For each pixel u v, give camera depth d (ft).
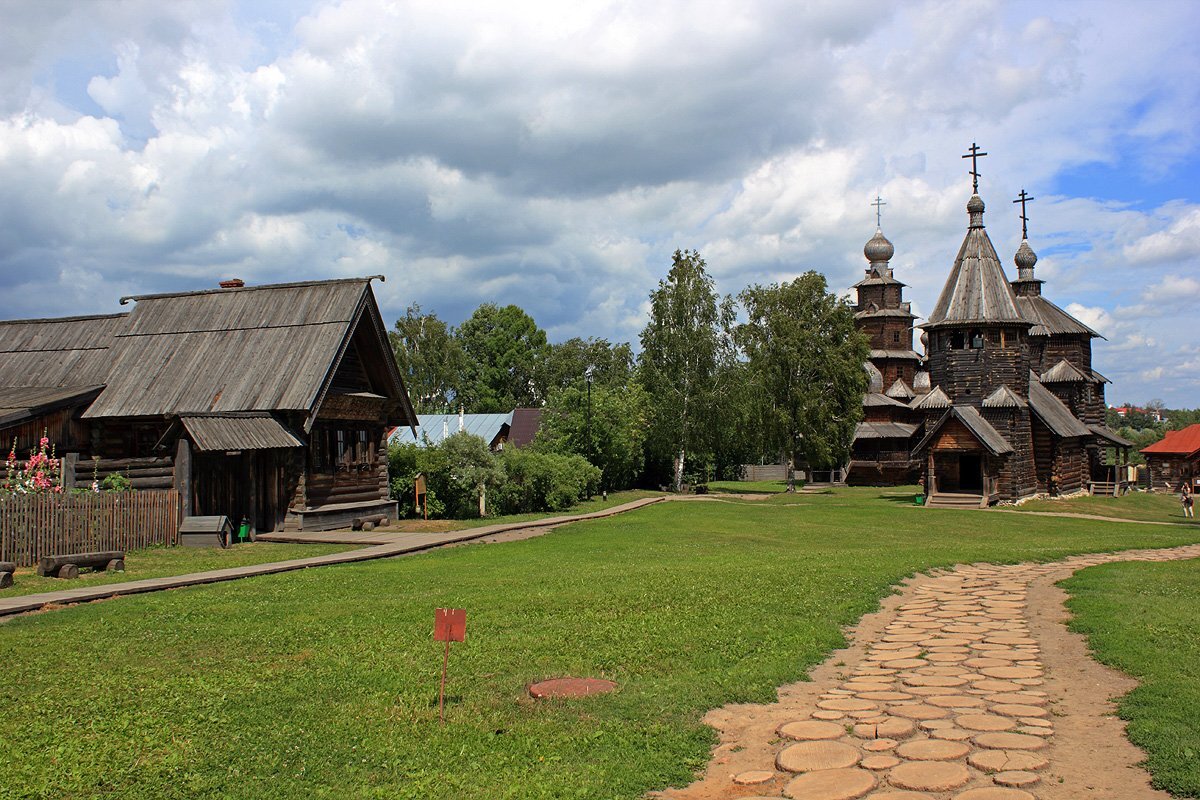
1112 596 53.52
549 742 29.35
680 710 32.30
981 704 32.07
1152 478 241.76
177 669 38.68
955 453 198.49
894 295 290.15
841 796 24.44
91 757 28.43
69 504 76.02
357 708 33.06
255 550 86.33
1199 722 28.19
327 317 109.09
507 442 147.02
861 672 37.65
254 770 27.55
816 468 269.64
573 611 49.98
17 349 119.85
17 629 47.01
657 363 226.79
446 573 69.41
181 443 89.30
